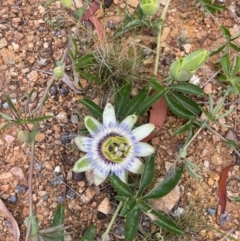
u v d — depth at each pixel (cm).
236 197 29
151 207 28
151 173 28
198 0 33
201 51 27
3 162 30
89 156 28
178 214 30
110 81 31
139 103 29
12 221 29
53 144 31
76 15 32
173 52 33
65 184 30
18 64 32
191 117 30
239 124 32
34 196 30
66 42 33
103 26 33
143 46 32
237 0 34
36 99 31
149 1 28
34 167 30
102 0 34
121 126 28
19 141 31
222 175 30
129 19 32
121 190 28
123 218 30
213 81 32
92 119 28
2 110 31
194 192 30
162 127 31
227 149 31
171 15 34
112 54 31
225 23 34
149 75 32
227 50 31
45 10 34
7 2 34
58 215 28
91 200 30
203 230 30
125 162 28
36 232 27
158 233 28
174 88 30
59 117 31
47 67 32
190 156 31
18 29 33
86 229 29
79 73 32
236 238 30
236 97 32
